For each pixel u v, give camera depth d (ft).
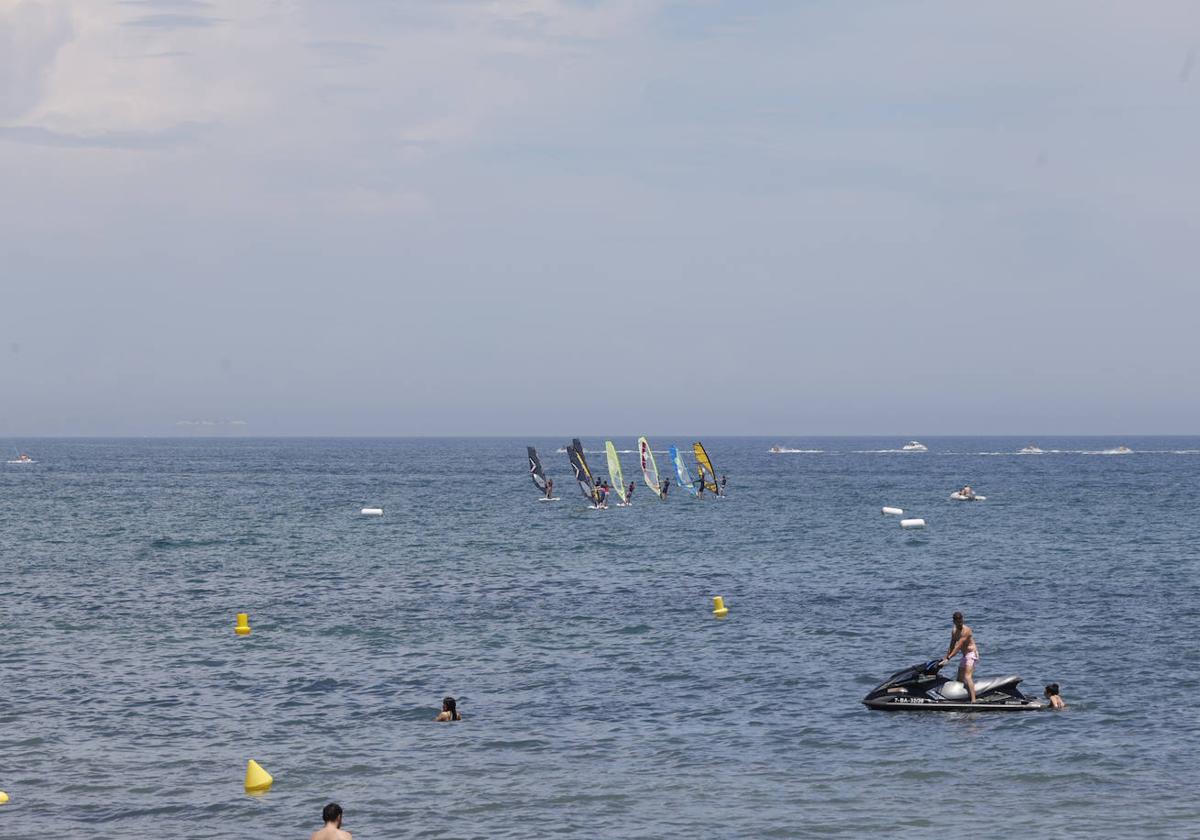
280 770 143.84
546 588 300.61
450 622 247.09
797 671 197.36
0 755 149.89
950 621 244.42
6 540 431.43
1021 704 170.40
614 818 126.52
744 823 124.77
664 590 296.30
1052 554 376.68
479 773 142.41
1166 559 358.23
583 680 191.93
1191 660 202.08
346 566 351.05
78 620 249.96
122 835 122.31
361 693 183.52
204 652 215.31
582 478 616.80
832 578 319.27
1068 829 122.11
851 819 125.70
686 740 156.46
